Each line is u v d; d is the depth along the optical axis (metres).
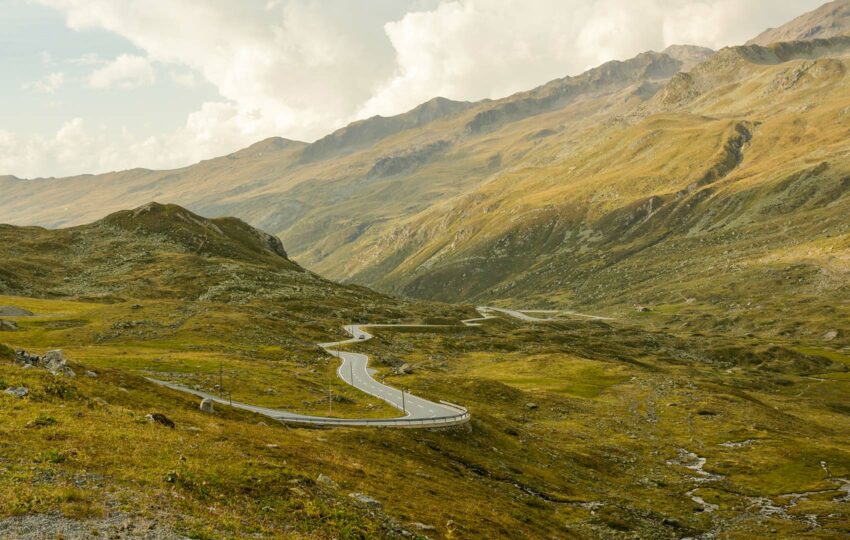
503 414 127.88
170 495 29.97
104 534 24.03
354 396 108.75
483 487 71.25
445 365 187.25
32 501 25.23
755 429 134.12
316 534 31.31
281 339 163.38
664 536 72.44
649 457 114.06
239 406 84.00
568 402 149.62
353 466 53.09
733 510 87.44
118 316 161.88
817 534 76.69
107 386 59.00
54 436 34.44
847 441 140.88
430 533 40.75
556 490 82.81
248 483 35.41
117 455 33.97
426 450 78.00
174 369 104.19
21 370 46.44
